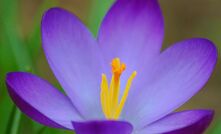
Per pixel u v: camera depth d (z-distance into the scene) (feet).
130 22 1.04
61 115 0.98
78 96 1.01
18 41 1.20
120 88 1.03
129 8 1.04
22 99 0.90
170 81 1.01
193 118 0.95
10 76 0.93
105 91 1.00
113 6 1.03
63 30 1.01
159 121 0.99
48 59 0.98
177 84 1.01
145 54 1.04
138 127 1.00
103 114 1.02
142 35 1.04
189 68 1.01
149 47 1.04
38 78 0.97
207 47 0.99
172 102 1.00
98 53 1.03
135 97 1.03
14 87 0.94
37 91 0.96
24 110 0.91
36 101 0.95
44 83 0.97
